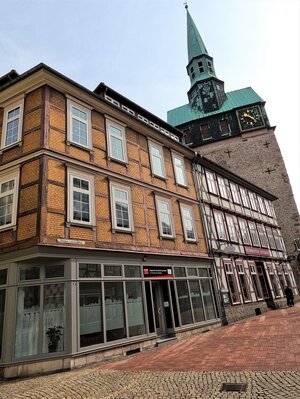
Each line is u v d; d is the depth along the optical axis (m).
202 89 35.47
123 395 5.17
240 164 32.06
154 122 17.34
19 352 7.93
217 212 18.53
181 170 16.72
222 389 4.92
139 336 10.38
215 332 12.49
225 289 16.14
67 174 9.95
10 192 9.73
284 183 30.47
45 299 8.55
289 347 7.55
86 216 10.13
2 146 10.70
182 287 13.41
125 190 12.14
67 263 8.98
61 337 8.29
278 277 23.75
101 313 9.35
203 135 33.78
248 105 33.31
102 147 11.91
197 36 38.72
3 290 8.71
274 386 4.78
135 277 11.13
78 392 5.64
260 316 16.75
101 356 8.80
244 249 19.98
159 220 13.41
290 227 29.45
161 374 6.31
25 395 5.79
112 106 12.73
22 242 8.77
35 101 10.49
